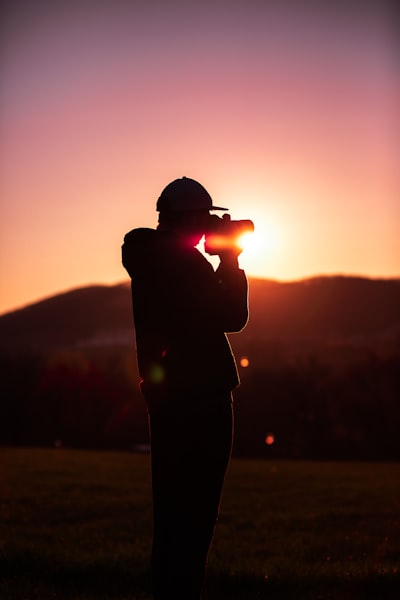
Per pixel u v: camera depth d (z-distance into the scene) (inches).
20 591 371.6
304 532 626.5
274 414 2751.0
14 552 466.9
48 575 420.2
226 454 217.3
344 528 650.2
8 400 3085.6
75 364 3526.1
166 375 216.2
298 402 2726.4
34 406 3105.3
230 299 214.5
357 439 2716.5
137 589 387.9
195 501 213.3
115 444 2994.6
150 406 218.4
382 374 2783.0
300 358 2992.1
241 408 2780.5
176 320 216.7
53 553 476.4
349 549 537.6
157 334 218.1
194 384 214.2
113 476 1078.4
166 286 218.2
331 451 2679.6
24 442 3090.6
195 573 213.6
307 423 2726.4
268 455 2689.5
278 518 707.4
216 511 217.3
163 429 215.8
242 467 1279.5
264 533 619.8
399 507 784.3
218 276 217.5
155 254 220.2
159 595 213.5
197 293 217.0
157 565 214.5
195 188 225.3
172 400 214.7
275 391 2768.2
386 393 2758.4
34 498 840.3
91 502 808.9
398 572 402.6
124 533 611.5
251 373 2869.1
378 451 2662.4
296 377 2802.7
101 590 386.0
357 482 1031.6
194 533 213.2
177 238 221.9
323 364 3257.9
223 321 215.9
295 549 534.9
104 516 718.5
